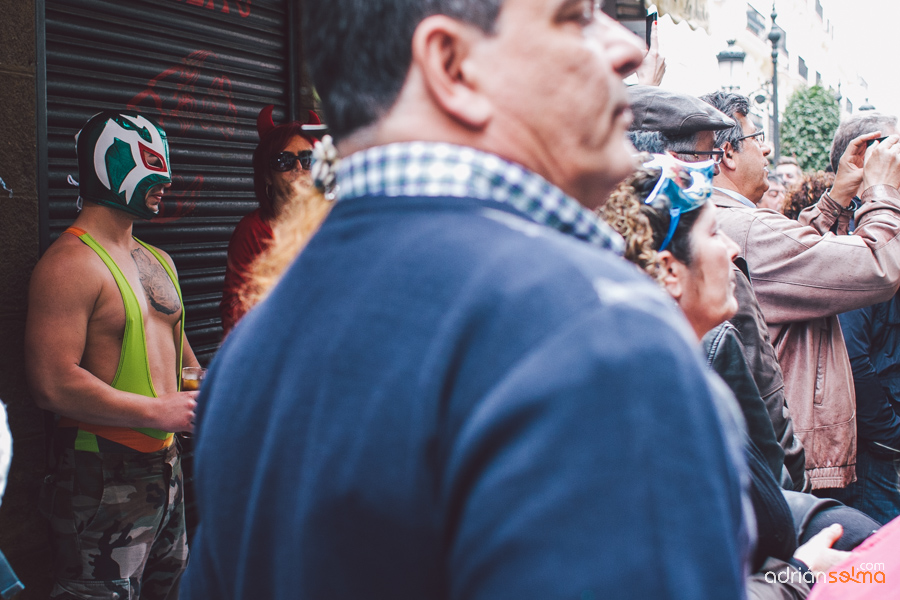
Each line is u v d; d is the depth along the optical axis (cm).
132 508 211
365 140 58
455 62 54
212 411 63
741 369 139
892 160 250
